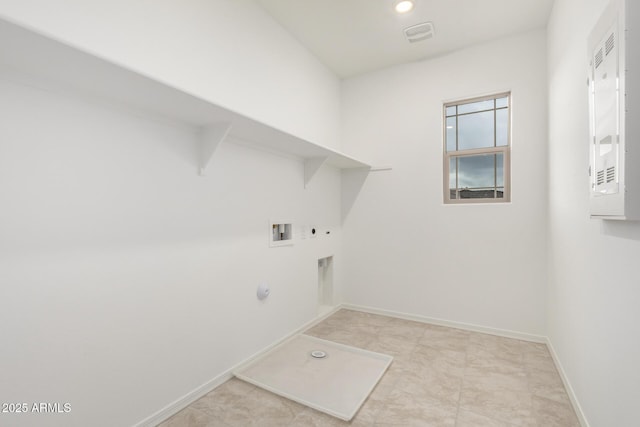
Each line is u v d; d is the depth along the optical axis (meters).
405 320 3.40
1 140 1.18
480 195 3.16
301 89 3.09
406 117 3.45
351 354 2.54
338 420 1.74
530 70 2.86
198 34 2.00
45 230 1.29
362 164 3.46
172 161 1.82
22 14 1.25
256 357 2.44
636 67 1.02
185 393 1.87
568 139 2.01
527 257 2.88
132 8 1.63
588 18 1.60
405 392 2.01
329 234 3.58
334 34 2.93
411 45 3.11
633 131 1.03
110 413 1.50
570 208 1.97
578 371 1.79
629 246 1.16
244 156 2.36
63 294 1.34
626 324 1.18
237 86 2.30
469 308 3.12
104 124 1.49
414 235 3.40
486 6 2.52
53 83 1.30
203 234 2.01
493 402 1.91
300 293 3.02
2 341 1.18
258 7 2.52
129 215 1.60
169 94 1.44
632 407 1.12
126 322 1.58
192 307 1.93
